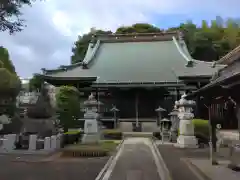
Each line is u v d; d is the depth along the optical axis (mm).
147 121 39094
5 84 26250
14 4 7352
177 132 24938
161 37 56625
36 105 20219
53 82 40375
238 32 65188
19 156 15758
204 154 17125
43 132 19578
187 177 10773
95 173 11578
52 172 11789
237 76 8312
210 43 63438
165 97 42531
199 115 25531
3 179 10508
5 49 38344
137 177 10883
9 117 26047
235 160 11508
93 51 53656
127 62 49906
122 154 17219
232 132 11680
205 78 37562
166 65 46781
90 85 41750
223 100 11367
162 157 15898
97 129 23266
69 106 28719
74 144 21875
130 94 43062
